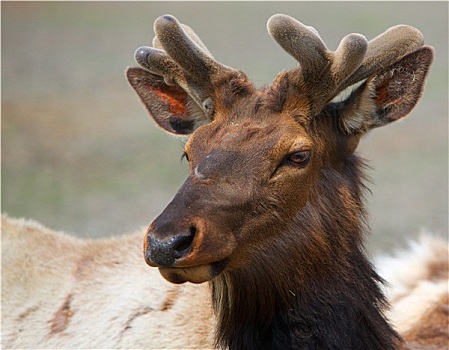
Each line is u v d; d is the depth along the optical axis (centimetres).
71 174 4616
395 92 1555
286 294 1480
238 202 1352
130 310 1809
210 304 1712
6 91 6838
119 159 4916
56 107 6306
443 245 2277
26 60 8019
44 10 10975
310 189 1473
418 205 3938
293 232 1452
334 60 1483
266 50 7956
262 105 1473
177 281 1321
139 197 4131
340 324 1513
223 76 1534
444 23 8712
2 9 11038
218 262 1341
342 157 1554
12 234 2080
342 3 10456
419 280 2173
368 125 1556
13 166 4781
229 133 1431
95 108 6297
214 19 10094
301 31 1477
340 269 1520
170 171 4631
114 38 9056
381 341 1563
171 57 1552
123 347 1769
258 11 10494
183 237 1277
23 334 1906
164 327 1744
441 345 1953
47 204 4038
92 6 11288
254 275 1446
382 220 3716
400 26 1566
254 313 1498
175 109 1697
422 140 5222
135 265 1894
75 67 7712
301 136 1438
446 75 6906
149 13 10694
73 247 2038
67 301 1905
